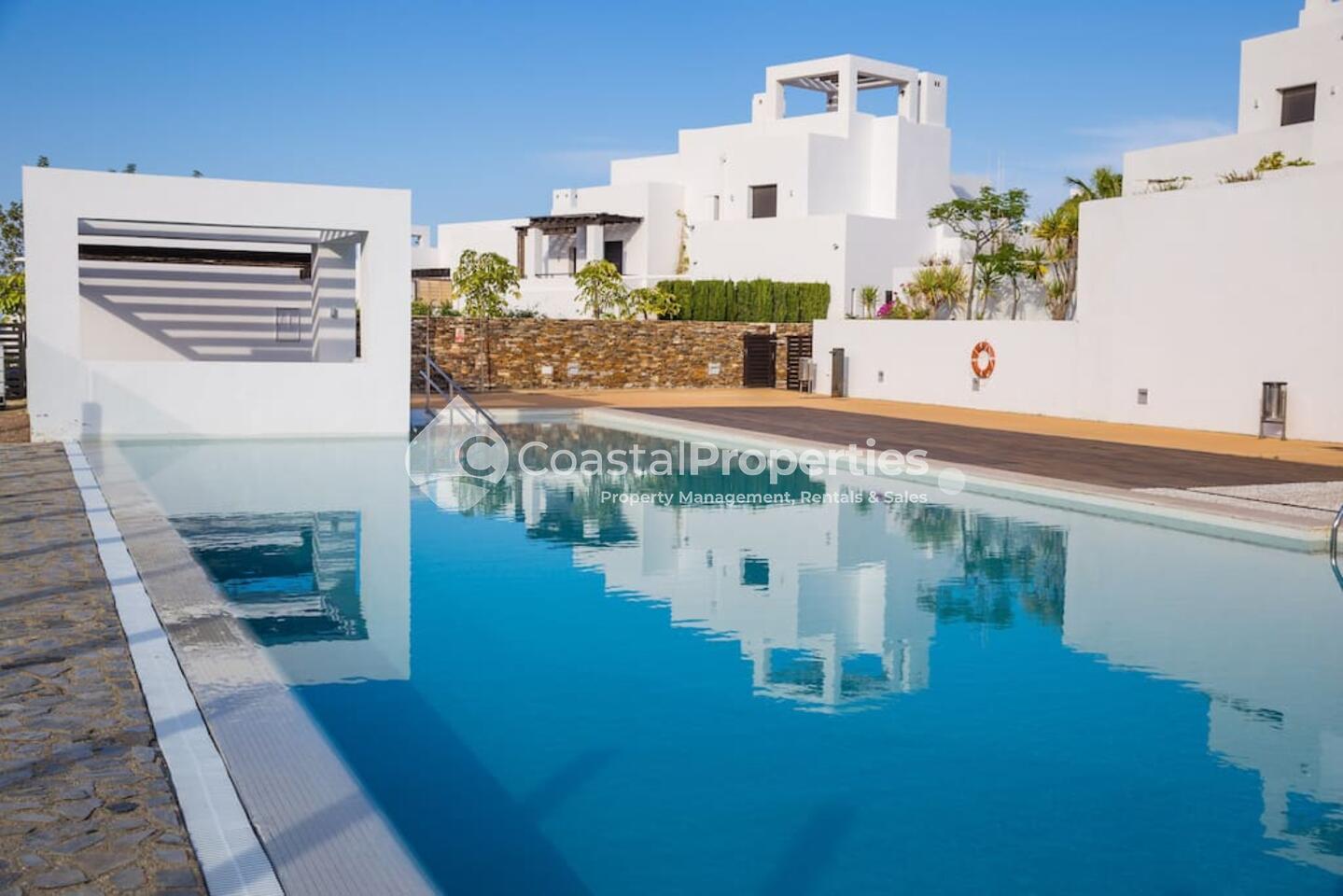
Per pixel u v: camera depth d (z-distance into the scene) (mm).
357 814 3611
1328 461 13594
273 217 15273
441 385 25188
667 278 37125
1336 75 25703
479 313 33656
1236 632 6492
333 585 7484
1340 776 4367
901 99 40188
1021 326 21000
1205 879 3521
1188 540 9336
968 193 41938
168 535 8297
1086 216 19594
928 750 4605
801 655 5977
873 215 38500
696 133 41406
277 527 9500
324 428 16188
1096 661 5902
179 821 3508
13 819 3502
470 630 6402
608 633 6375
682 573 8008
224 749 4137
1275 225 16297
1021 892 3424
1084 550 8906
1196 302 17594
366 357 16250
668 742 4668
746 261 35719
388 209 15969
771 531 9703
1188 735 4809
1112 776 4352
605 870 3545
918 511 10859
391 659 5805
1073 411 19984
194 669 5082
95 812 3561
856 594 7406
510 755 4500
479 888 3424
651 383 27688
